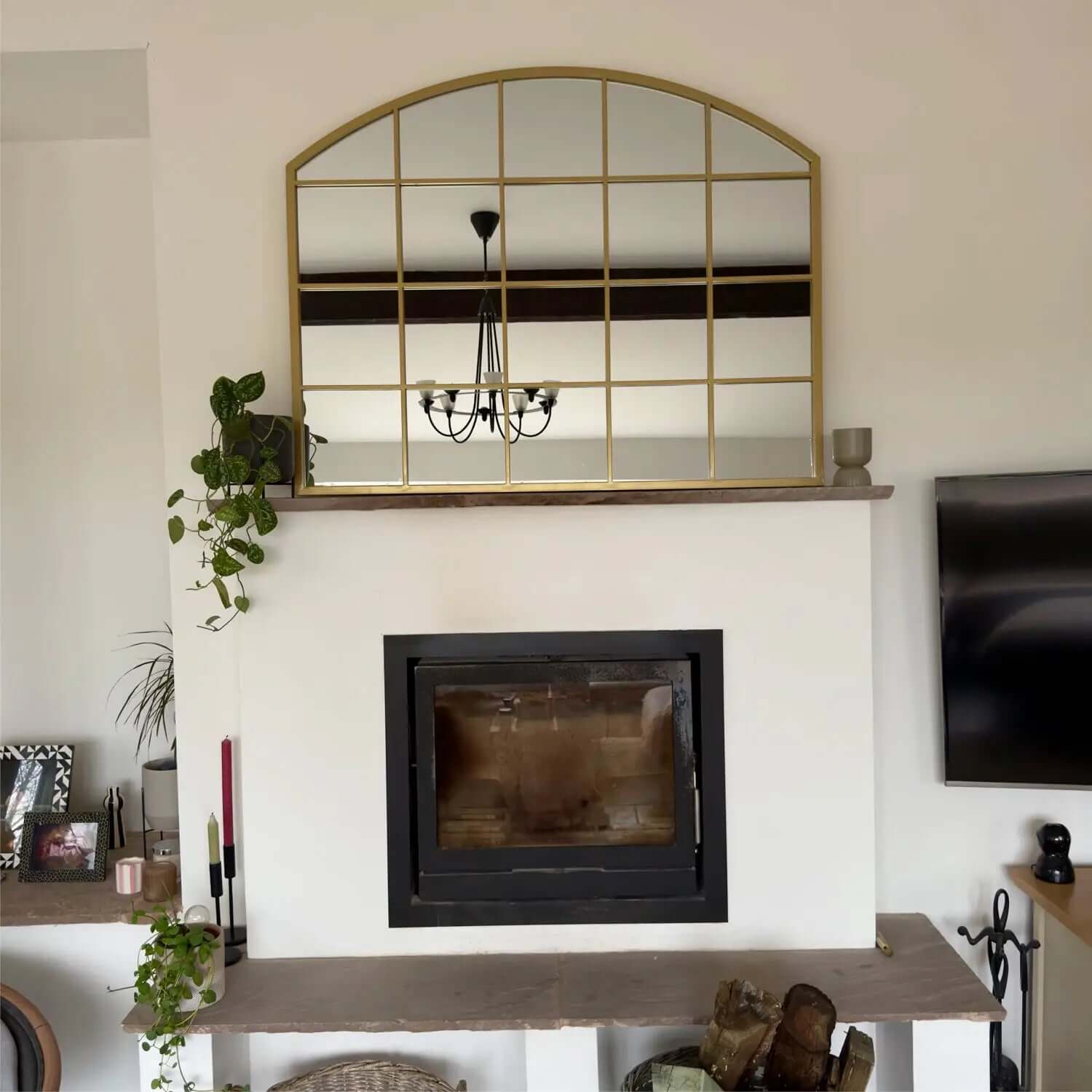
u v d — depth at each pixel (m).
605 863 2.02
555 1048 1.80
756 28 2.07
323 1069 1.96
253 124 2.07
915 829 2.19
